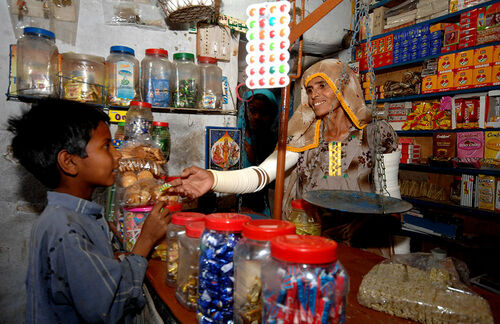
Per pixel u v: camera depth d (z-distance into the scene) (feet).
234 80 7.22
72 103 2.78
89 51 5.73
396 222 4.41
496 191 8.09
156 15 6.23
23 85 4.91
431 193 9.76
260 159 10.46
